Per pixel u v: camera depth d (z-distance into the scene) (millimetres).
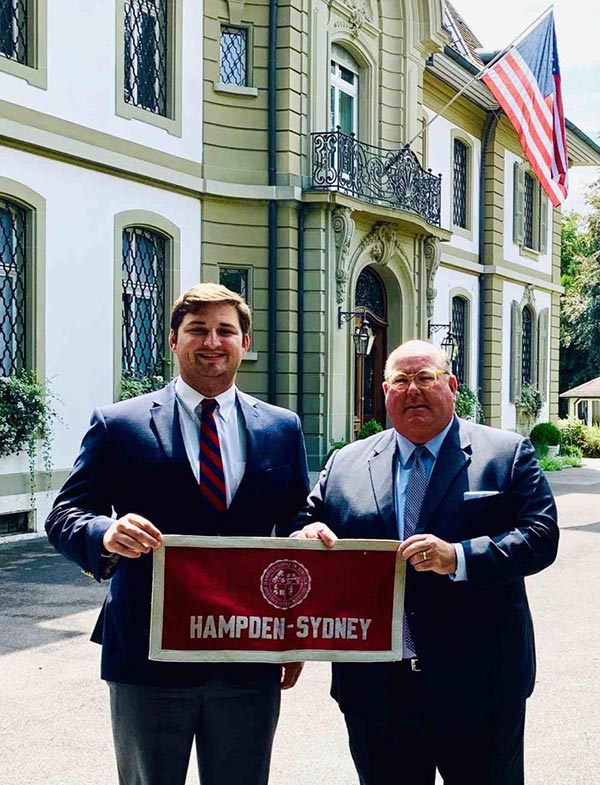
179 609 2893
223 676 2951
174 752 2961
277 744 4973
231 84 15406
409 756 3162
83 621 7352
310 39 16062
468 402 22188
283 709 5535
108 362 12898
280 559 2951
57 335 12094
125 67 13547
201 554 2908
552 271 28562
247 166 15445
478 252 23938
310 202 15695
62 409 12148
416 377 3148
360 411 18328
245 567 2938
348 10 17125
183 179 14383
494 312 24281
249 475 3064
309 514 3254
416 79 19484
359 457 3363
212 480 3020
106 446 3025
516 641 3105
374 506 3209
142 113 13609
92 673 6070
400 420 3170
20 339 11742
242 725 3000
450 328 20688
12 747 4844
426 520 3104
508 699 3064
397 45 18859
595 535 12531
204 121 15000
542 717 5406
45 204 11914
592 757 4828
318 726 5246
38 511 11672
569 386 45969
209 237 15039
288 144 15555
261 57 15570
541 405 26922
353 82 18016
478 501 3076
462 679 3035
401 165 17922
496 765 3092
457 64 21375
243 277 15562
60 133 12094
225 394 3111
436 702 3049
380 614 2984
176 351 3100
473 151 23609
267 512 3107
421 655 3045
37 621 7348
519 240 25688
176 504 2994
